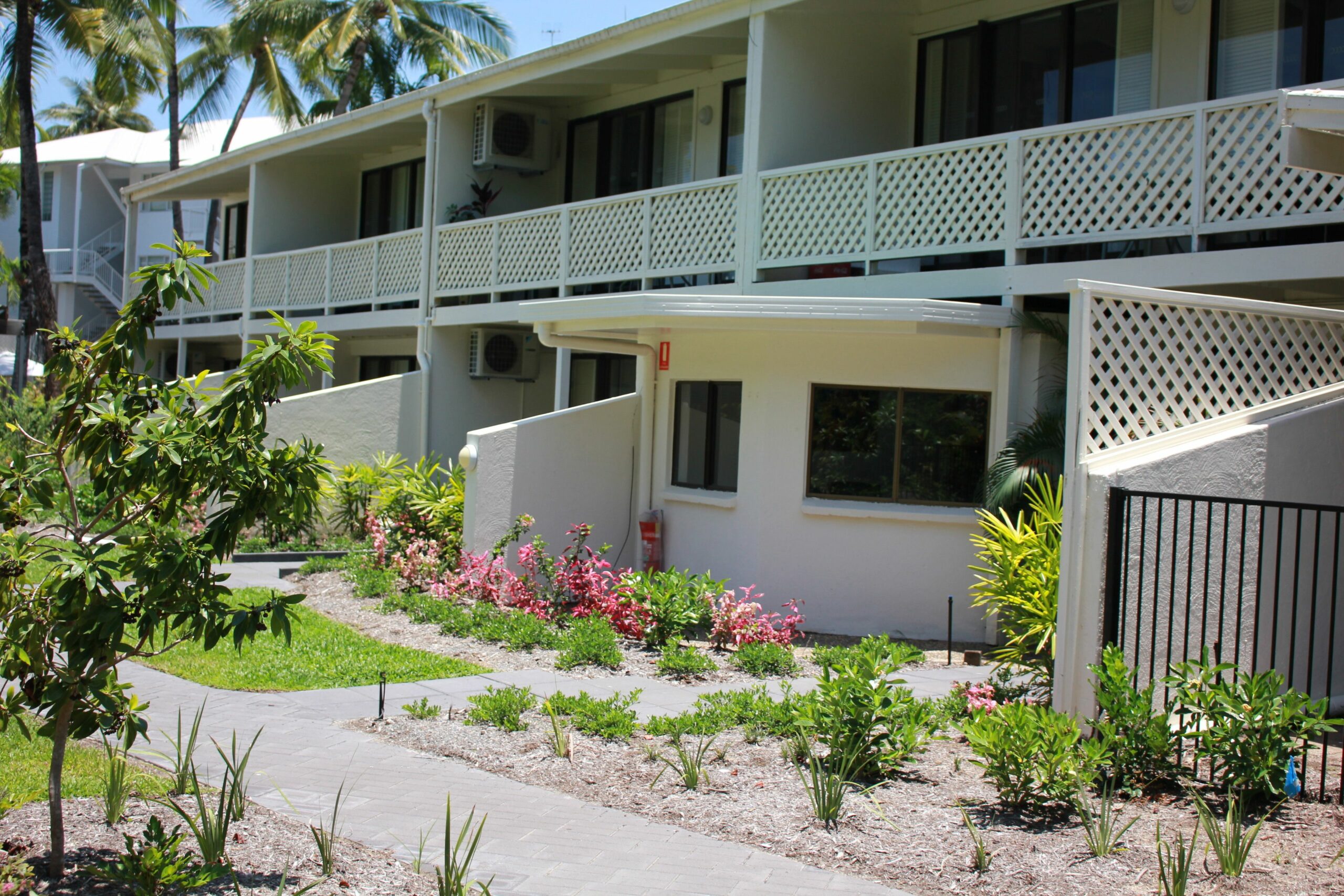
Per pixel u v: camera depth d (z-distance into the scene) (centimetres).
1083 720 652
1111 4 1185
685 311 1047
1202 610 646
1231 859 464
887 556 1085
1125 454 690
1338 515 565
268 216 2203
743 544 1156
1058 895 450
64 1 2670
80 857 458
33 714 646
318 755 630
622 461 1311
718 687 828
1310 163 685
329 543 1488
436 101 1723
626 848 501
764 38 1244
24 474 455
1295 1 1059
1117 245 1114
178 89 3662
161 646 888
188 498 461
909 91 1358
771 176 1230
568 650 914
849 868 484
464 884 448
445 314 1697
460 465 1230
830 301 1020
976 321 1015
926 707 655
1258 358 780
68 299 3856
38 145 4153
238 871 450
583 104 1778
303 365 461
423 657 887
